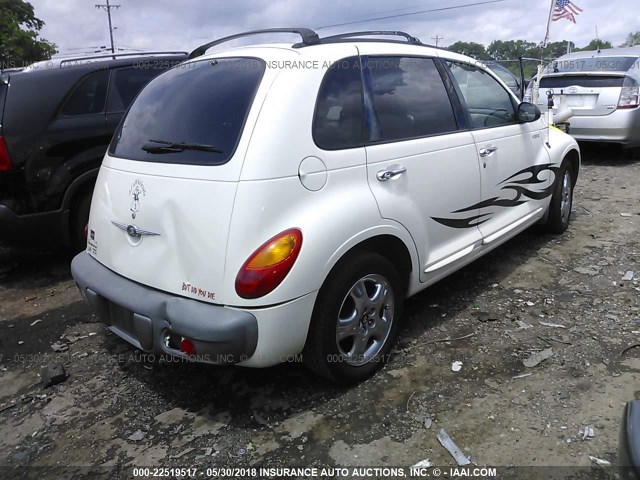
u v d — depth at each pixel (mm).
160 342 2697
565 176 5328
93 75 4969
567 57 9891
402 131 3277
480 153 3859
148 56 5422
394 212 3064
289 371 3287
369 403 2945
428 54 3686
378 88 3193
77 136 4797
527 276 4520
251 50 3064
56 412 3031
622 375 3064
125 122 3389
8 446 2775
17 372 3467
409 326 3762
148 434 2805
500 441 2611
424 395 2988
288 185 2598
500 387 3023
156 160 2877
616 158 9250
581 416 2746
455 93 3785
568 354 3311
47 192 4703
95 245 3252
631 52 9969
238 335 2480
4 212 4562
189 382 3248
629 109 8320
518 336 3559
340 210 2752
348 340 3068
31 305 4484
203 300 2592
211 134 2738
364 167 2949
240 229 2494
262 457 2596
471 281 4473
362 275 2928
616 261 4734
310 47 2988
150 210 2781
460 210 3697
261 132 2588
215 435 2766
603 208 6352
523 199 4559
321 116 2812
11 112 4516
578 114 8695
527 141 4543
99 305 3047
